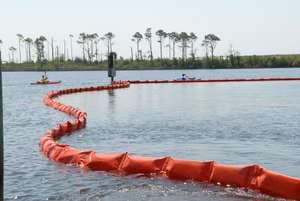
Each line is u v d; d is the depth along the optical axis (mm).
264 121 24656
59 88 67000
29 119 28062
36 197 11234
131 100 40594
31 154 16469
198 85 66250
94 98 43531
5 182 12594
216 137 19625
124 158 14070
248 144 17844
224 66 177000
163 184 12320
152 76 117500
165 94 48125
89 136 20469
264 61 174250
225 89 55906
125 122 25109
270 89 54781
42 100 44219
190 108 32781
